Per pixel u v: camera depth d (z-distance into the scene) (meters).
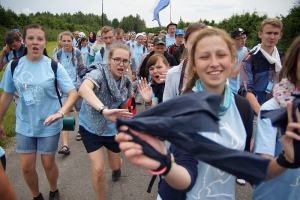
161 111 1.03
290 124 1.18
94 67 2.71
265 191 1.65
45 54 2.91
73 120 2.84
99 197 2.73
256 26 14.84
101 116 2.63
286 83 1.55
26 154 2.74
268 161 0.91
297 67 1.50
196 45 1.47
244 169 0.93
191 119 0.94
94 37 13.31
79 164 4.03
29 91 2.61
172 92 2.46
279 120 1.22
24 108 2.68
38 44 2.60
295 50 1.50
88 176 3.68
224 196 1.46
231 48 1.46
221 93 1.50
